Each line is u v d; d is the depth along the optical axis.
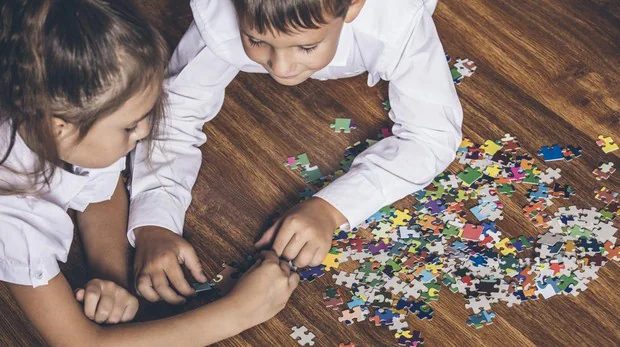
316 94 2.01
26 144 1.43
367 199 1.73
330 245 1.71
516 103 1.99
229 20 1.72
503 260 1.73
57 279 1.54
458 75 2.04
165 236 1.71
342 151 1.92
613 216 1.79
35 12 1.32
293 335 1.66
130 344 1.57
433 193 1.82
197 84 1.86
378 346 1.63
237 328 1.62
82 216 1.78
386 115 1.97
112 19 1.35
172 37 2.14
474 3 2.17
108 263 1.74
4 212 1.48
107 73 1.34
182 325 1.59
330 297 1.69
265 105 2.00
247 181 1.88
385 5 1.68
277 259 1.69
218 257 1.77
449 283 1.70
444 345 1.63
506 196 1.82
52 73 1.34
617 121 1.96
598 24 2.13
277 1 1.39
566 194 1.82
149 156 1.77
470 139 1.92
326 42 1.53
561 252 1.74
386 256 1.74
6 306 1.71
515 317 1.66
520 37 2.11
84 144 1.43
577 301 1.68
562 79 2.03
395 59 1.75
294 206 1.75
